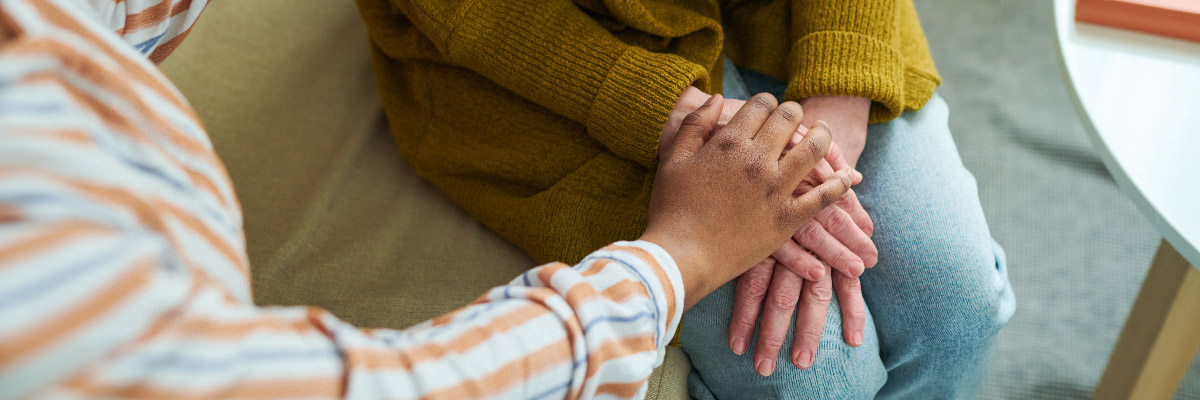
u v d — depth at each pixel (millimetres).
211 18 993
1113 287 1262
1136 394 1029
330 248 908
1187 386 1172
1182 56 828
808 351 840
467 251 919
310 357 584
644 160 840
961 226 894
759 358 846
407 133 962
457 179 939
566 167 882
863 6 892
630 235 836
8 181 425
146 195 542
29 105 475
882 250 887
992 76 1526
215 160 612
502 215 897
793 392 849
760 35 964
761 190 747
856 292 862
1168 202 753
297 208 926
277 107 984
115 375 454
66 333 416
